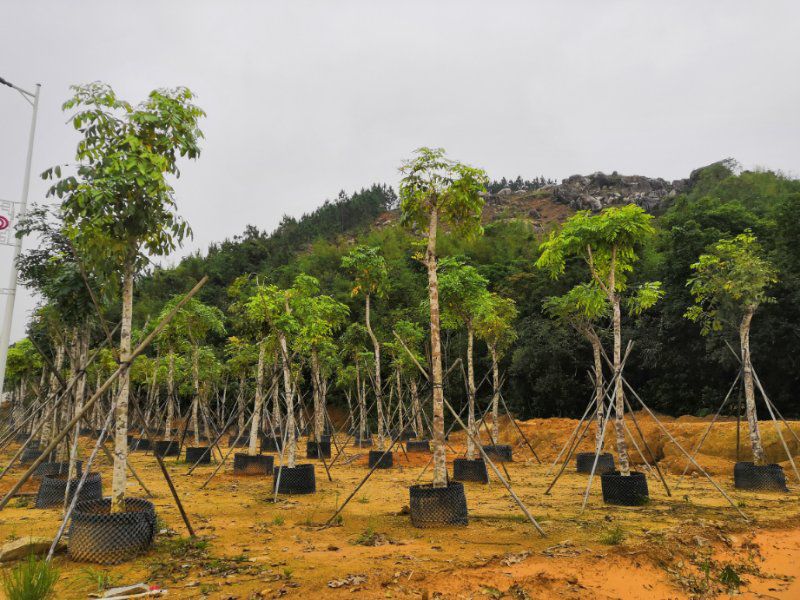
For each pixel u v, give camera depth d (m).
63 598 5.13
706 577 5.98
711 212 35.12
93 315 10.91
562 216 96.69
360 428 28.34
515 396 40.22
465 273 16.16
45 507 10.02
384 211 137.75
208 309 19.83
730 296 14.81
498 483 14.11
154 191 6.93
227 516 9.26
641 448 19.03
